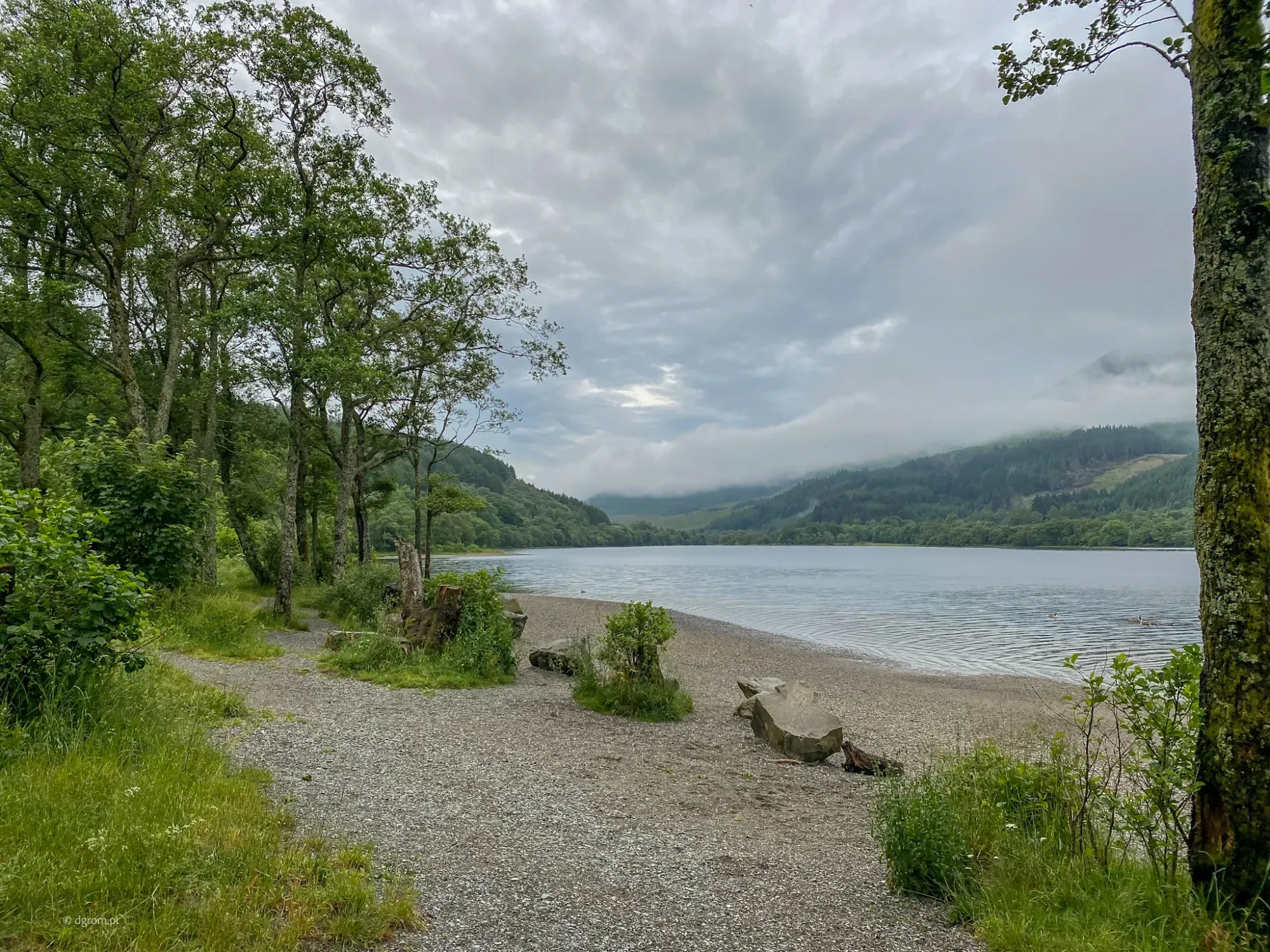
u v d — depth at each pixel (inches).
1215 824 156.3
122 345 708.7
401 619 584.4
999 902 168.2
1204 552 160.4
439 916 155.6
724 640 994.1
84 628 228.2
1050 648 967.0
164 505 492.4
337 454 966.4
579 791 271.0
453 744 318.0
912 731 467.8
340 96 760.3
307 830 195.5
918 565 3843.5
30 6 653.3
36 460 796.6
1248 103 154.6
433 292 935.0
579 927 156.7
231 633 522.9
